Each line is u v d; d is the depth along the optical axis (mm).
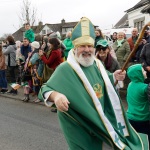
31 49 9000
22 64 9164
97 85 2881
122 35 8172
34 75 8008
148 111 3881
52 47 7344
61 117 2881
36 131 5945
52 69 7434
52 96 2600
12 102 8617
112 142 2721
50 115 7105
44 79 7633
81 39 2799
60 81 2762
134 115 3957
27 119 6812
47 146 5180
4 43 11367
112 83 3025
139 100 3898
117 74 3012
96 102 2770
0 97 9328
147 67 6207
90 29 2848
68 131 2850
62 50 7984
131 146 2873
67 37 8852
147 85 3846
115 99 2924
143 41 7738
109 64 5039
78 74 2795
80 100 2713
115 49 8133
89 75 2871
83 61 2830
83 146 2812
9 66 9891
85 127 2777
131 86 4008
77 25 2865
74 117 2742
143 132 3938
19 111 7566
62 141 5395
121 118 2928
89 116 2689
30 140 5465
